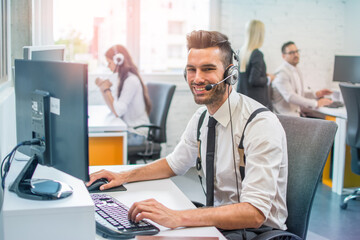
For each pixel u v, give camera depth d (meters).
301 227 1.52
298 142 1.58
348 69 4.63
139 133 3.47
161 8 4.79
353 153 3.40
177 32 4.93
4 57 2.16
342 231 3.05
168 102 3.48
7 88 2.18
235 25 4.82
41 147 1.29
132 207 1.31
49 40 3.08
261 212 1.36
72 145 1.20
